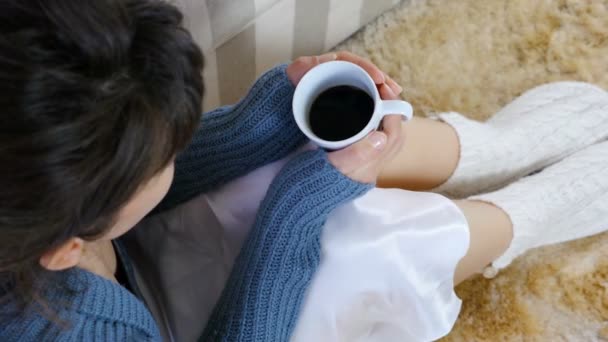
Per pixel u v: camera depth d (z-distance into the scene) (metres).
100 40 0.39
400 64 1.24
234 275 0.75
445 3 1.24
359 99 0.67
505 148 0.99
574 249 1.06
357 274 0.76
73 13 0.38
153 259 0.81
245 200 0.83
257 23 1.03
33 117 0.37
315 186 0.68
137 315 0.63
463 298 1.08
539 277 1.06
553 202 0.95
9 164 0.38
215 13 0.93
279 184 0.71
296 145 0.79
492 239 0.89
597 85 1.12
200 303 0.79
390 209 0.77
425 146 0.92
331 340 0.79
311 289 0.77
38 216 0.41
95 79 0.39
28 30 0.37
